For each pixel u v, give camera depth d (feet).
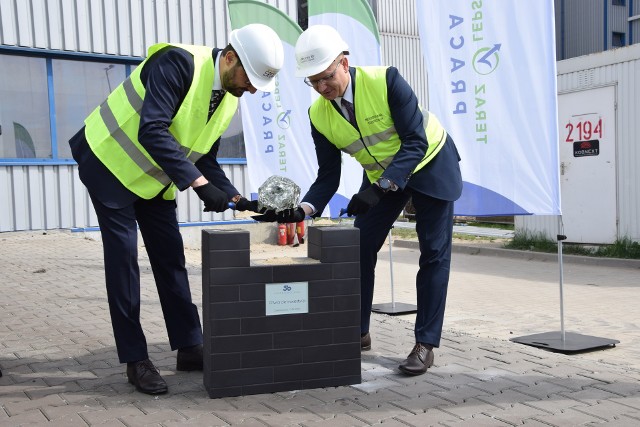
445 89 17.29
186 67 10.37
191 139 10.93
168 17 40.32
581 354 14.71
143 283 23.36
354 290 11.23
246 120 28.99
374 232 13.02
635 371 12.28
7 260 28.32
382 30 69.72
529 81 16.01
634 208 32.55
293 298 10.91
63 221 36.99
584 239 35.19
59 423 9.55
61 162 36.91
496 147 16.56
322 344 11.13
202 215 41.70
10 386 11.35
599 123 33.94
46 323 16.49
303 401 10.49
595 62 33.86
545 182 15.81
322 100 12.46
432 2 17.38
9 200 35.63
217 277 10.46
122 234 10.93
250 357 10.75
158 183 11.05
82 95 38.17
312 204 12.46
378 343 14.56
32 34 36.09
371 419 9.66
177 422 9.58
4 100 35.88
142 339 11.16
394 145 12.11
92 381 11.62
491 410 10.02
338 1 22.04
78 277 24.04
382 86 11.64
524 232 38.81
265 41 10.33
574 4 81.56
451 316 19.98
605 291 24.35
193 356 12.18
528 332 17.51
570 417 9.66
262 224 43.68
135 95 10.73
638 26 81.76
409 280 28.45
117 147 10.78
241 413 9.94
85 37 37.65
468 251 39.60
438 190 12.06
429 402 10.43
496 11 16.44
